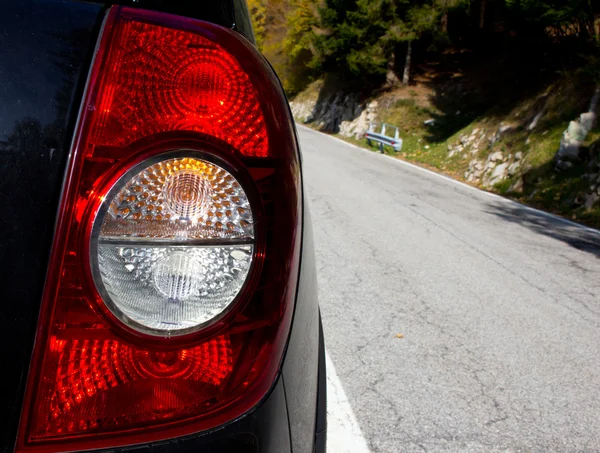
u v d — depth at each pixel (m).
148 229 0.83
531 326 4.11
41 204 0.80
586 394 3.14
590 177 10.49
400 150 19.66
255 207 0.88
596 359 3.62
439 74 25.52
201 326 0.85
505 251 6.43
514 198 12.02
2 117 0.81
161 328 0.83
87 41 0.84
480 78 22.05
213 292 0.86
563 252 6.71
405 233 6.81
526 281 5.27
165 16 0.88
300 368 1.03
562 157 11.59
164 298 0.84
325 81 32.69
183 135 0.84
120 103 0.83
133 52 0.85
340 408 2.79
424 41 26.92
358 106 26.61
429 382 3.12
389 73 25.56
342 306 4.19
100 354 0.83
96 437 0.81
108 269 0.81
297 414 1.01
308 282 1.13
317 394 1.24
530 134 13.68
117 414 0.82
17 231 0.79
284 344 0.95
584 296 4.96
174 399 0.85
